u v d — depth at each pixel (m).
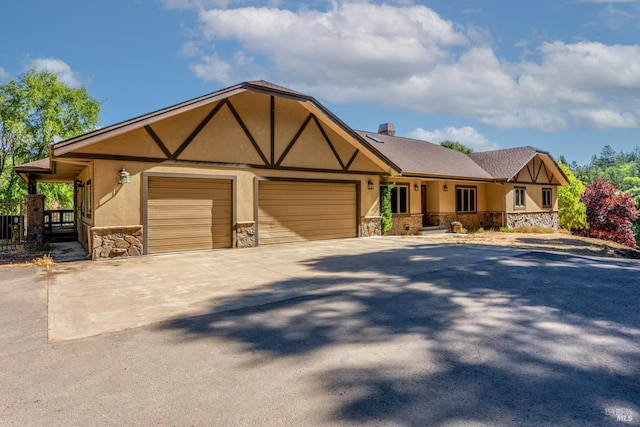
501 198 20.11
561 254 8.80
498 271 6.65
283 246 10.95
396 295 5.08
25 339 3.62
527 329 3.70
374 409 2.33
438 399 2.43
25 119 22.64
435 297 4.94
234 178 10.45
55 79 23.72
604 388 2.54
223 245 10.31
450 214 18.69
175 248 9.52
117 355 3.23
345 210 13.13
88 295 5.31
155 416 2.29
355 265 7.52
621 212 22.02
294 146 11.71
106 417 2.28
